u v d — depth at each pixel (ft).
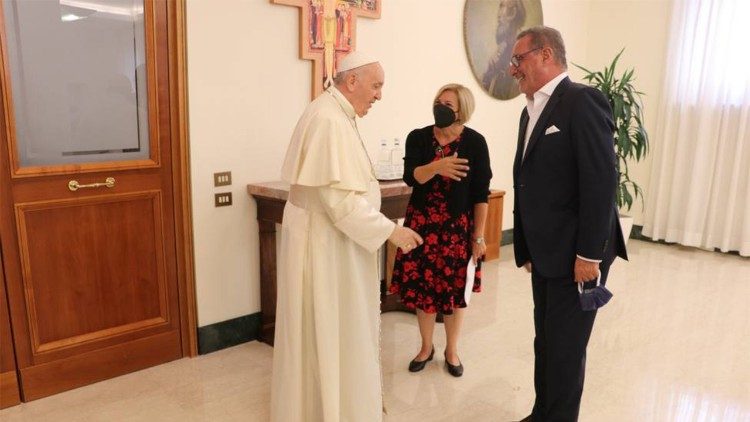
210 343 9.34
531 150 5.90
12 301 7.31
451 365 8.67
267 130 9.60
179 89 8.38
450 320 8.60
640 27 17.52
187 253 8.87
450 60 13.51
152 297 8.64
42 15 7.05
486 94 14.93
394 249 11.34
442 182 7.89
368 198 6.59
